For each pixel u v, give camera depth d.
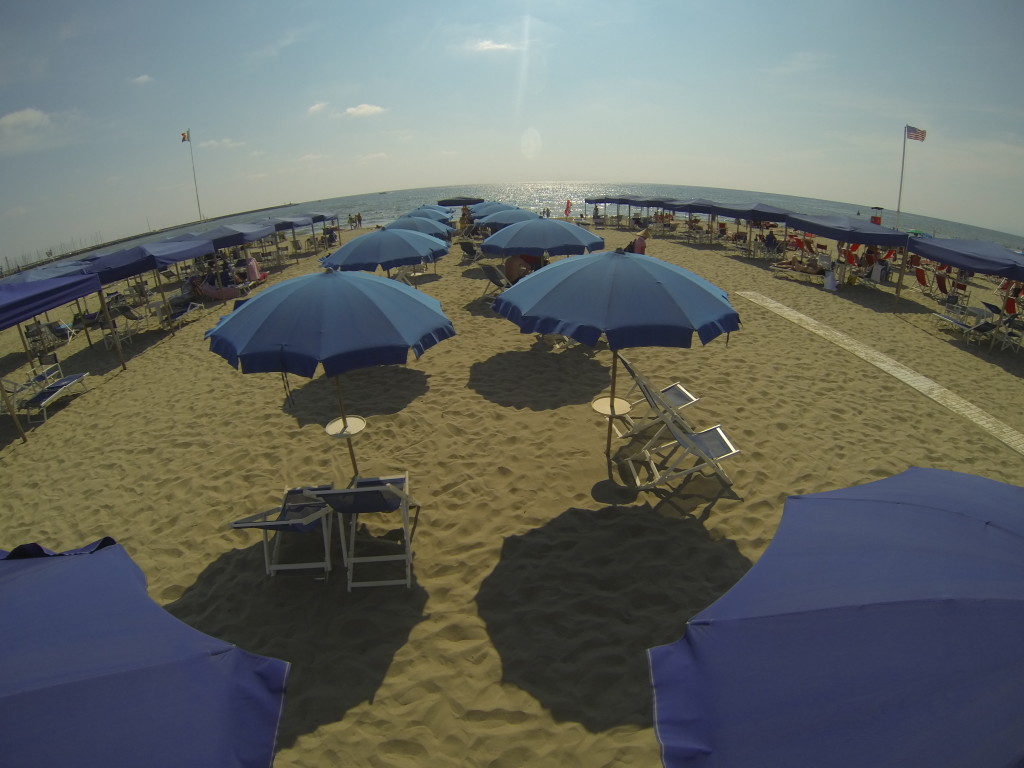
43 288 7.83
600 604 3.93
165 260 11.27
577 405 6.89
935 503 2.43
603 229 27.25
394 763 2.95
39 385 8.30
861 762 1.48
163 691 1.80
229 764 1.69
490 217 13.23
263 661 2.03
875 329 10.27
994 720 1.44
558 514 4.88
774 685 1.73
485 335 9.73
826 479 5.34
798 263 15.26
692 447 4.90
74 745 1.62
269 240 26.88
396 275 14.16
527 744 3.02
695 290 4.21
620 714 3.17
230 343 3.96
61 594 2.25
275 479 5.64
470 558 4.40
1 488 5.98
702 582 4.11
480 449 5.94
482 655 3.57
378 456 5.92
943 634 1.69
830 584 2.03
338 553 4.53
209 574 4.41
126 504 5.43
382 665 3.53
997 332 9.73
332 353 3.72
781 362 8.41
